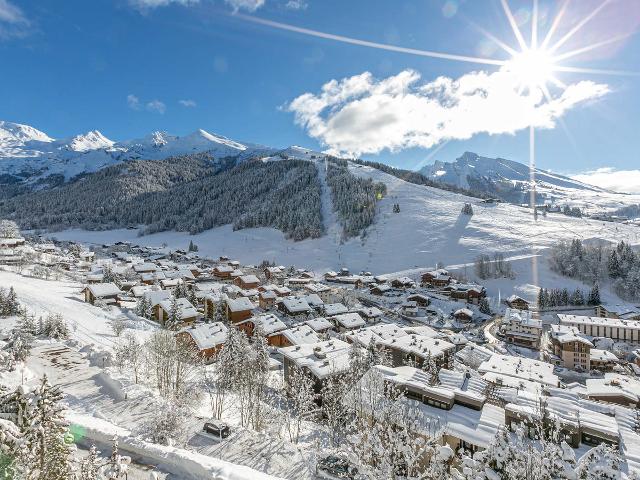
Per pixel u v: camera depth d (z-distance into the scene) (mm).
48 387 13961
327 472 27734
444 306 122062
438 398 31422
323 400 40531
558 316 106688
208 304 93875
